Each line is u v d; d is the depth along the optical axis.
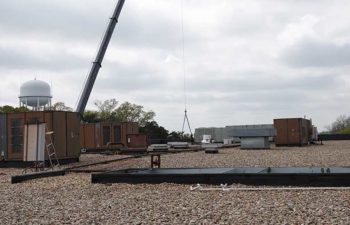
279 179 15.55
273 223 9.37
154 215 10.68
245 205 11.73
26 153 23.38
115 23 50.41
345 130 106.81
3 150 30.91
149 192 14.84
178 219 10.11
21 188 17.41
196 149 49.16
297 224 9.24
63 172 22.30
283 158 30.97
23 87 58.38
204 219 10.03
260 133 49.28
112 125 54.28
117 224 9.77
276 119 59.19
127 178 17.34
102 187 16.47
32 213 11.59
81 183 17.98
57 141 30.38
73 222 10.19
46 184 18.33
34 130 23.41
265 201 12.27
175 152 43.84
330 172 15.65
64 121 31.31
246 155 35.84
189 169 19.72
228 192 14.21
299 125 58.03
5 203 13.57
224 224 9.41
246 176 15.93
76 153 32.41
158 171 19.17
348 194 13.14
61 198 14.23
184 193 14.34
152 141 75.06
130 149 43.94
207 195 13.76
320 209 10.80
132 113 100.25
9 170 27.66
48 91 58.97
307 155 34.09
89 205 12.57
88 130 54.66
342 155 33.25
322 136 88.88
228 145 61.28
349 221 9.41
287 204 11.66
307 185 15.20
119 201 13.14
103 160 32.88
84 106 46.41
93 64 48.41
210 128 88.81
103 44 49.19
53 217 10.90
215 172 17.55
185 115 78.06
